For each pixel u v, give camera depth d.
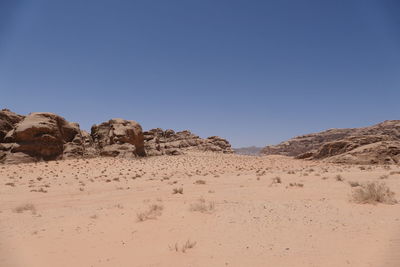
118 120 60.94
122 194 18.31
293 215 9.89
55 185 24.52
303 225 8.62
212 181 24.61
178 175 33.72
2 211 12.95
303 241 7.18
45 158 45.25
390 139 61.47
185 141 105.94
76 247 7.42
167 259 6.32
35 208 13.77
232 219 9.62
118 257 6.64
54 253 6.99
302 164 56.81
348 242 6.92
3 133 48.25
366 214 9.55
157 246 7.27
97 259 6.56
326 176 23.34
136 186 23.06
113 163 45.00
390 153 50.75
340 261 5.80
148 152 69.88
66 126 52.66
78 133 54.84
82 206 14.09
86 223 9.86
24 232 8.96
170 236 8.03
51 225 9.75
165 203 13.10
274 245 6.97
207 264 5.99
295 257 6.15
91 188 22.33
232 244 7.18
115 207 12.84
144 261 6.30
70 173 34.41
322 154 67.38
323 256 6.11
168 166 46.56
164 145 103.50
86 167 39.75
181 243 7.38
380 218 8.94
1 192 20.23
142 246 7.34
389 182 17.67
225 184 21.78
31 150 44.22
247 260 6.12
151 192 18.52
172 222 9.47
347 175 23.95
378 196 11.44
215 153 94.56
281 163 60.72
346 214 9.71
